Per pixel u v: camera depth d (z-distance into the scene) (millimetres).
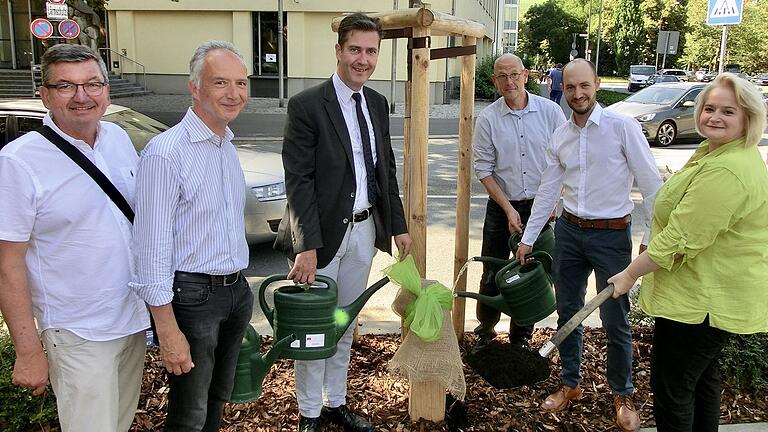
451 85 27203
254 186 5645
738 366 3334
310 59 24078
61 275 2061
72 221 2035
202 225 2170
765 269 2350
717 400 2742
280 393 3373
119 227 2139
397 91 23219
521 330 3932
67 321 2082
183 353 2125
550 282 3355
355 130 2869
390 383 3523
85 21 15953
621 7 69062
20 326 1978
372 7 23297
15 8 22812
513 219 3773
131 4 24078
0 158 1934
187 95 24344
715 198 2236
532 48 77375
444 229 7211
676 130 14461
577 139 3168
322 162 2770
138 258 2062
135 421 3055
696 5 57500
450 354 2906
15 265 1963
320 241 2766
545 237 3764
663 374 2582
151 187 2049
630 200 3182
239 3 23625
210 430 2516
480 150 3943
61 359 2111
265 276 5500
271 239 5777
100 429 2164
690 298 2402
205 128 2162
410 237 3109
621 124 3039
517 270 3256
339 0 23203
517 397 3408
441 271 5844
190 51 24609
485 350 2893
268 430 3047
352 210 2852
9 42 22984
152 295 2035
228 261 2250
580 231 3203
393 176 3074
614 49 71125
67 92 1999
